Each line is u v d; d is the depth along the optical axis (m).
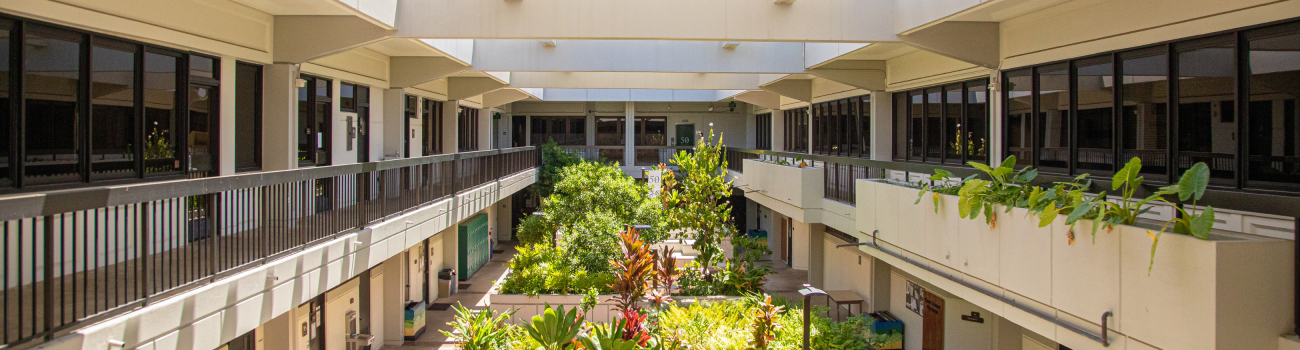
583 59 12.80
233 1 7.48
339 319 10.99
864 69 12.66
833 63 12.66
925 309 11.55
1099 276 5.43
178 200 5.20
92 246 6.16
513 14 8.59
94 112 5.94
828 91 15.49
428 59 12.29
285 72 8.43
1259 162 5.34
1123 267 5.19
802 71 12.98
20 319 3.96
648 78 17.25
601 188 16.23
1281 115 5.16
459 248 18.44
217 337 5.55
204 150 7.39
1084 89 7.32
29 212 3.88
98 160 6.00
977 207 6.87
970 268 7.30
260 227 6.37
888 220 9.45
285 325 9.05
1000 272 6.75
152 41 6.45
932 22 7.94
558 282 12.27
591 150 25.91
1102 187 6.46
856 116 13.97
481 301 16.12
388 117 12.30
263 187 6.31
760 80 16.80
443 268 17.23
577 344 7.08
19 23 5.23
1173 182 6.16
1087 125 7.28
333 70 9.96
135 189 4.69
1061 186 5.98
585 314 11.82
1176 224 4.83
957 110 10.34
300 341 9.45
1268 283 4.52
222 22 7.39
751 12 8.80
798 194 13.09
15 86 5.22
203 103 7.36
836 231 15.57
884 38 8.93
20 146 5.25
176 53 6.90
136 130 6.39
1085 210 5.29
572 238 13.80
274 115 8.43
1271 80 5.24
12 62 5.20
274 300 6.38
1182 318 4.68
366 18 7.75
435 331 13.78
